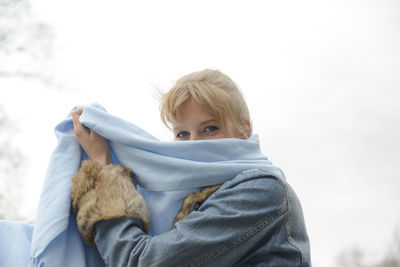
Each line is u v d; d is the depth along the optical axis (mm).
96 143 1282
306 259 1126
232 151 1287
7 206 4156
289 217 1147
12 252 1213
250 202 1089
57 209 1113
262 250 1092
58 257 1094
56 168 1213
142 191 1312
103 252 1072
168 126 1363
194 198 1189
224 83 1358
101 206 1094
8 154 4355
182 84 1309
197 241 1014
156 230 1190
